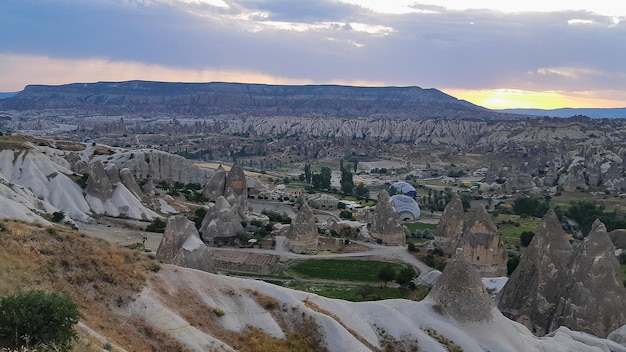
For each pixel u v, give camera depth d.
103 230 109.12
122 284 43.84
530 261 68.69
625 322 61.16
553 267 67.12
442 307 52.66
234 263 100.31
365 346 46.09
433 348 48.09
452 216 111.94
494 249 92.81
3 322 28.17
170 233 85.25
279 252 108.69
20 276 39.44
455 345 48.97
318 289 87.44
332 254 109.56
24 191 106.56
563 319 62.88
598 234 63.66
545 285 66.75
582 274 63.03
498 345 49.94
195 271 49.88
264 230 121.62
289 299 49.00
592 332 60.84
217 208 115.75
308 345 45.66
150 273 47.47
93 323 37.66
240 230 114.31
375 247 116.06
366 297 82.12
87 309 39.75
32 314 28.53
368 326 50.12
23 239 44.97
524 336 54.00
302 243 109.81
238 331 45.38
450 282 53.06
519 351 50.41
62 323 29.56
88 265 44.31
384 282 91.56
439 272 91.88
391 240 118.56
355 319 50.34
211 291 48.19
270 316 47.59
